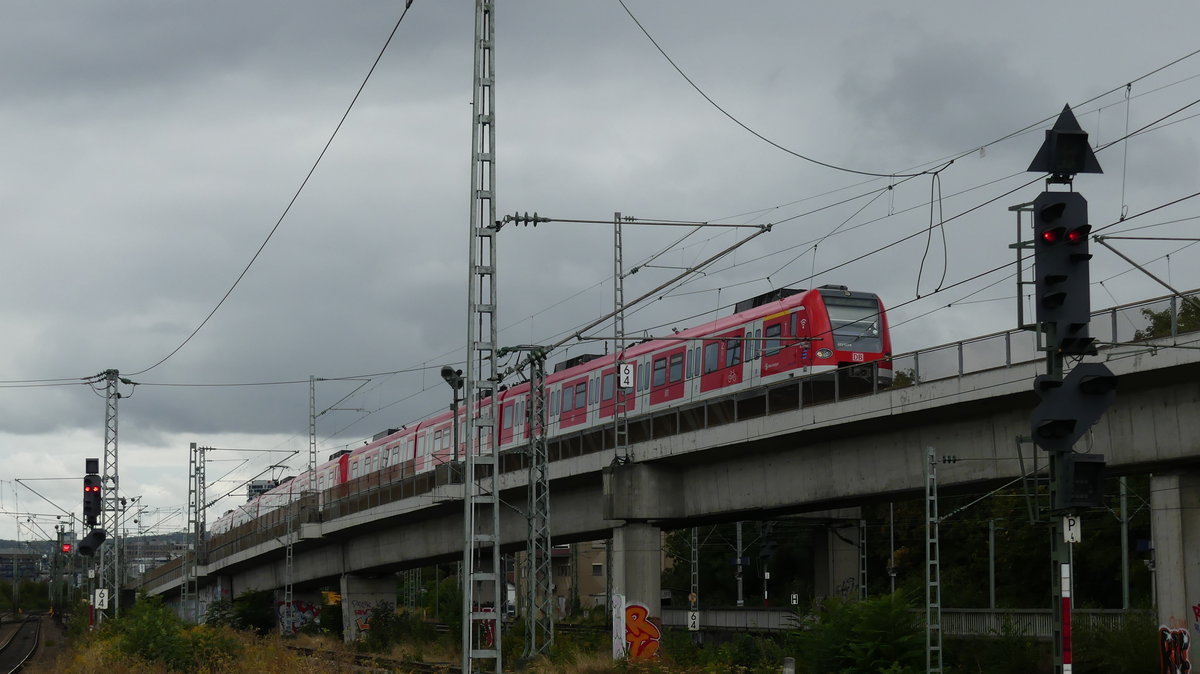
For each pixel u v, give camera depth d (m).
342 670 44.75
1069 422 18.56
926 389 33.66
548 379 56.25
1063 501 18.61
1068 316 18.70
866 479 37.56
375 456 75.81
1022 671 38.84
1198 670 29.70
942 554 74.06
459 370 53.56
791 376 42.59
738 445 40.50
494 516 29.16
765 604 77.56
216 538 99.50
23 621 151.00
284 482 97.75
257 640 70.50
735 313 47.88
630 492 44.56
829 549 57.66
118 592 64.12
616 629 43.28
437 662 53.69
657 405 49.06
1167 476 30.69
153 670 45.31
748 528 87.50
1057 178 19.45
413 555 65.50
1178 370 28.33
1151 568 52.66
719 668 38.09
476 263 28.53
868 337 42.62
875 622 32.59
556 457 50.53
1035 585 67.00
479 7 28.81
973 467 34.25
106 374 63.03
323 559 78.94
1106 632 37.09
